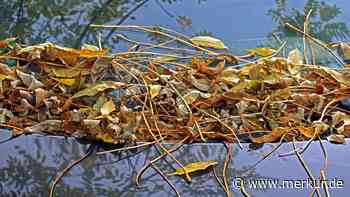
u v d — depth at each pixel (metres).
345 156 1.32
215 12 1.76
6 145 1.33
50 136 1.34
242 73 1.52
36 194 1.24
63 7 1.75
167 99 1.43
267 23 1.74
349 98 1.47
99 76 1.51
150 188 1.25
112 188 1.25
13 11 1.75
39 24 1.72
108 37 1.68
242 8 1.77
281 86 1.48
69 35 1.69
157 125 1.37
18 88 1.44
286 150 1.33
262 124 1.40
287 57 1.61
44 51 1.53
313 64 1.62
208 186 1.26
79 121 1.35
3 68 1.50
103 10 1.75
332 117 1.41
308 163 1.30
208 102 1.43
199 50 1.63
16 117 1.41
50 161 1.30
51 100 1.42
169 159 1.30
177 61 1.59
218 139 1.36
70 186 1.25
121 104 1.39
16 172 1.28
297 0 1.80
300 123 1.40
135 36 1.68
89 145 1.33
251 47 1.67
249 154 1.32
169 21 1.73
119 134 1.32
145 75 1.52
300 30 1.72
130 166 1.29
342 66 1.61
